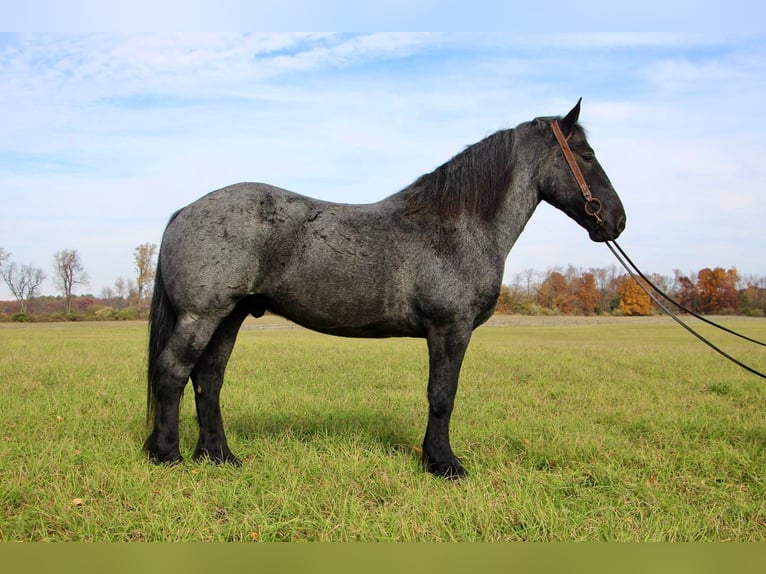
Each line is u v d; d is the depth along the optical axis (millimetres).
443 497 3752
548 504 3656
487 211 4391
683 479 4305
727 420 6371
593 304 73875
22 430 5094
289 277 4141
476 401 7422
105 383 8078
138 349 14461
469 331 4297
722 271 68500
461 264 4219
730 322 47594
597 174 4633
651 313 69875
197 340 4094
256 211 4082
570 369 11156
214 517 3459
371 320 4273
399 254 4219
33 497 3598
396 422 5859
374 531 3260
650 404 7328
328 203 4363
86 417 5707
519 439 5234
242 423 5672
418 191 4430
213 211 4062
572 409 7008
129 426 5367
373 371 10258
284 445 4859
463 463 4617
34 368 9625
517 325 45438
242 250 4023
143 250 63969
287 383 8516
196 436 5184
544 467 4555
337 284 4152
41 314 52344
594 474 4344
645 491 4016
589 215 4590
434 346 4273
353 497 3633
